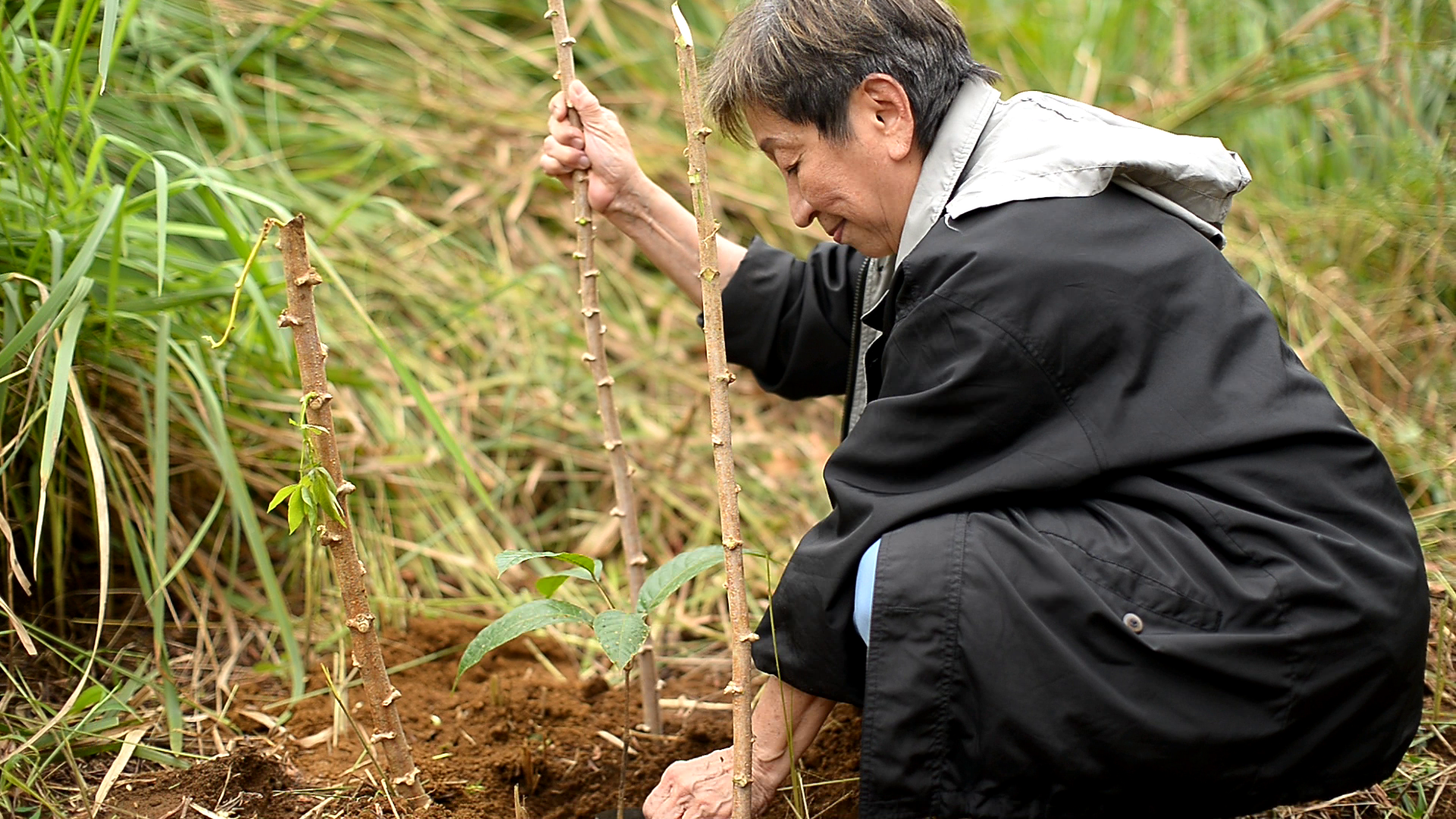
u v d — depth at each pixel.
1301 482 1.23
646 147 3.14
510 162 3.02
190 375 1.94
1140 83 3.54
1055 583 1.20
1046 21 3.74
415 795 1.46
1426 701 1.78
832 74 1.34
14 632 1.73
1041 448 1.25
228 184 1.93
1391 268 2.86
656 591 1.35
